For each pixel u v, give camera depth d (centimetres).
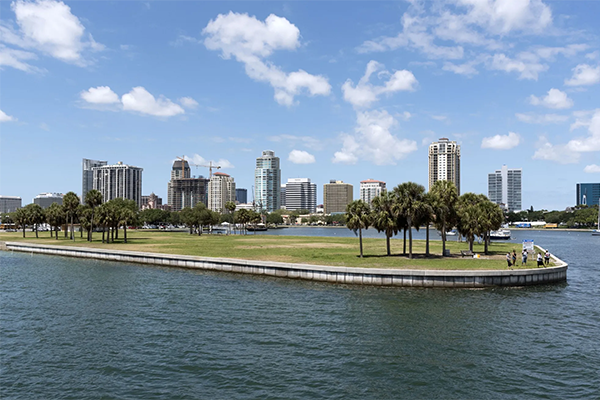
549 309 3994
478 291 4797
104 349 2809
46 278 5734
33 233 17112
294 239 12950
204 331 3209
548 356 2736
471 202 7694
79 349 2812
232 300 4297
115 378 2355
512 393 2206
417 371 2470
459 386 2281
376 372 2447
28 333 3162
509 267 5559
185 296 4494
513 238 18512
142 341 2972
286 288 4947
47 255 8975
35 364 2558
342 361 2606
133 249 8681
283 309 3912
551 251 10619
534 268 5406
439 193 6850
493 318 3644
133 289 4894
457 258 6638
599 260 8481
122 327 3312
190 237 14188
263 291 4766
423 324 3428
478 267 5556
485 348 2872
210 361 2598
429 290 4822
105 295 4550
